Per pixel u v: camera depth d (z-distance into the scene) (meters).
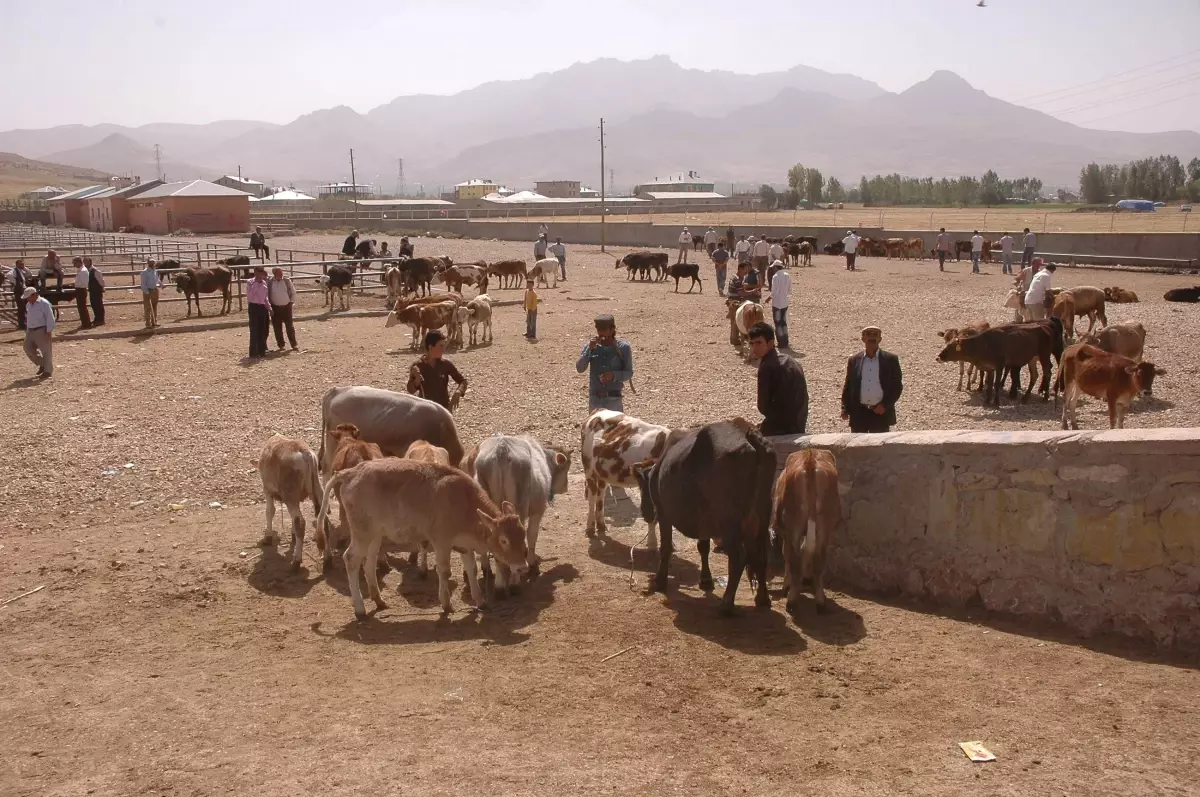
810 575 8.01
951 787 4.46
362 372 18.14
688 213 124.81
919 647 6.27
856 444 7.76
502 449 8.05
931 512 7.25
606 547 9.15
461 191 179.88
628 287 36.28
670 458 7.50
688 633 6.73
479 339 22.72
